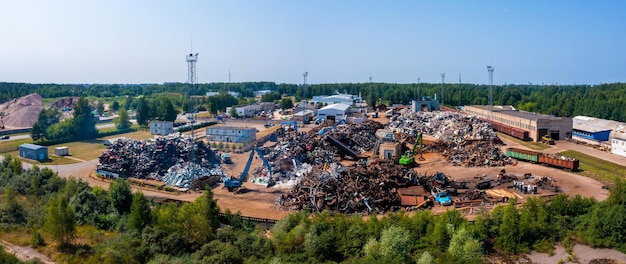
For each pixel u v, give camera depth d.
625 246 60.47
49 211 60.47
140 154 112.94
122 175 106.81
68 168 119.56
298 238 58.97
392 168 94.56
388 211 78.62
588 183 95.69
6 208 71.31
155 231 60.12
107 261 53.69
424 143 138.38
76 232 65.38
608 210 66.06
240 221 71.62
